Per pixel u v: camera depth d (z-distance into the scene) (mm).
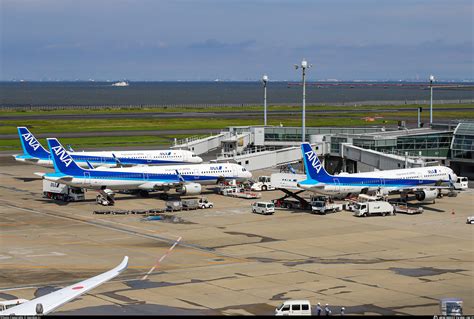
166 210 121312
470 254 88062
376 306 65500
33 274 78125
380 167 148875
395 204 126625
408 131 176125
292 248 91750
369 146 157875
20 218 114500
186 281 75000
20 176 169750
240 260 85000
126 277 76625
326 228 105625
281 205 126875
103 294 69562
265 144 187500
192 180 140125
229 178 144375
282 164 163000
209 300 67500
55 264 82812
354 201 126875
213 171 142750
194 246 93062
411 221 111312
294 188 124375
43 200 134125
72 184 127250
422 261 84250
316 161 122375
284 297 68688
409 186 130625
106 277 48125
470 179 163750
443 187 129250
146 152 173625
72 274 78125
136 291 70812
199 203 124438
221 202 131875
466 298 68375
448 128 176125
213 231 103250
